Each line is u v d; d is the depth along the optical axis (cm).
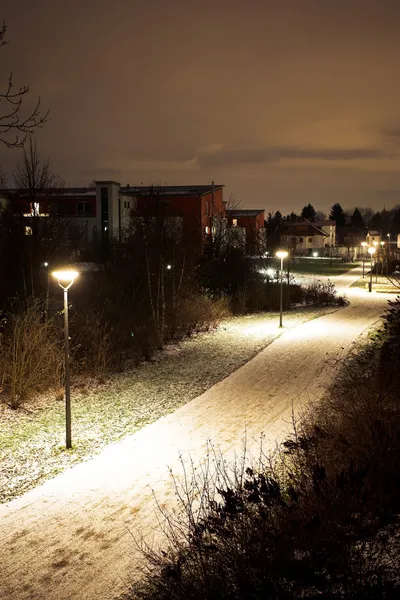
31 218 1633
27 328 1130
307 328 1805
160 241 1886
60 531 519
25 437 798
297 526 359
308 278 3994
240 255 2780
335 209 12888
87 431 822
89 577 443
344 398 818
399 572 352
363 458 509
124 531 515
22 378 988
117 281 1828
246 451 713
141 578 437
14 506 575
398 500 417
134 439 779
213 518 409
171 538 493
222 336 1659
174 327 1680
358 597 327
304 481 496
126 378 1154
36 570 455
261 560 361
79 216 4378
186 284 2022
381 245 5534
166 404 955
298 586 352
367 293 3081
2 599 418
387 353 1132
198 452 720
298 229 7819
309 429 704
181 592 386
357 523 358
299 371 1171
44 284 1722
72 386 1090
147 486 616
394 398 752
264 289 2578
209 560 408
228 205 4303
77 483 631
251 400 962
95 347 1239
